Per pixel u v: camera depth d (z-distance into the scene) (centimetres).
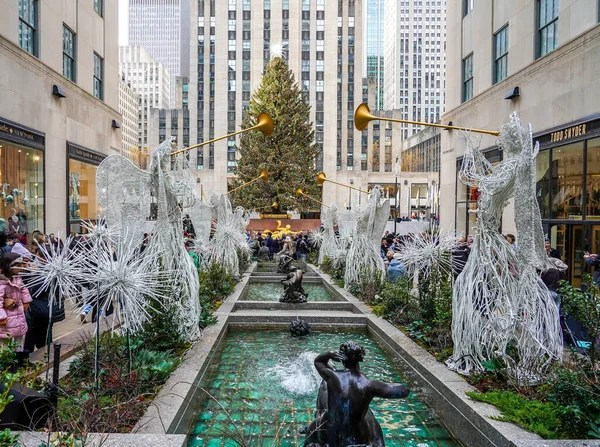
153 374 593
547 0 1655
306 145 4275
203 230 1391
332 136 6016
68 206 1816
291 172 3947
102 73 2242
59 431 424
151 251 774
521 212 617
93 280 556
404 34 14850
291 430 557
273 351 893
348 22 6450
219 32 6109
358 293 1337
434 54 14888
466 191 2252
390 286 1120
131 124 12569
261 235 3325
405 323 955
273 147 4022
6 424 423
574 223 1474
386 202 1405
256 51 6050
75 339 793
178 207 843
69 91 1841
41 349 742
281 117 3988
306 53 6119
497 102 1969
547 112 1616
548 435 452
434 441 550
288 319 1078
